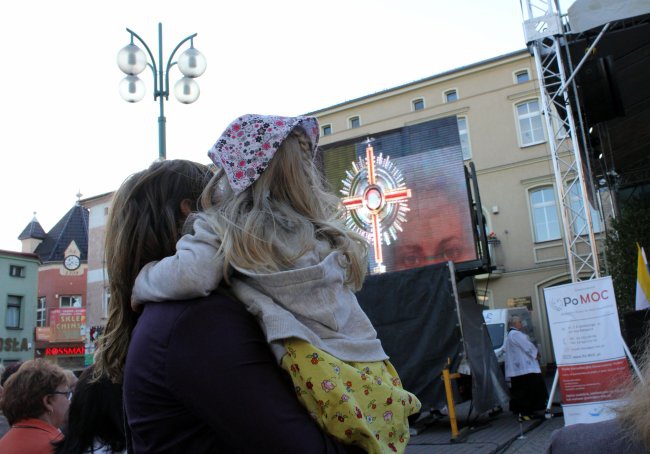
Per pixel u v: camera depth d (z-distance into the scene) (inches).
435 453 267.3
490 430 323.0
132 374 42.2
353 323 46.8
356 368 44.0
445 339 316.5
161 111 367.6
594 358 246.2
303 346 41.0
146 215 53.2
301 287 42.6
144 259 52.4
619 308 453.1
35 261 1285.7
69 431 91.2
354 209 488.7
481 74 953.5
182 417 40.0
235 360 39.4
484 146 931.3
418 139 481.4
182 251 43.9
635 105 418.3
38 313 1459.2
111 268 53.5
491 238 893.2
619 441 39.0
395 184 479.5
